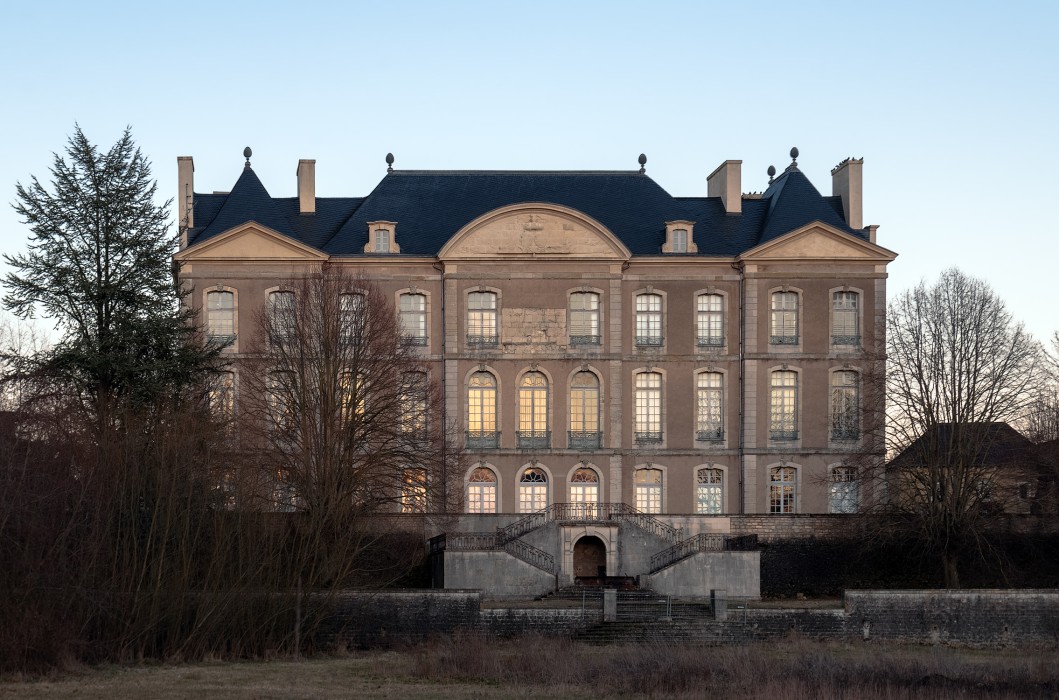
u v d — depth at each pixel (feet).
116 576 133.59
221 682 120.57
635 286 196.34
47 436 139.95
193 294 190.90
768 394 195.42
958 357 175.94
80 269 165.27
